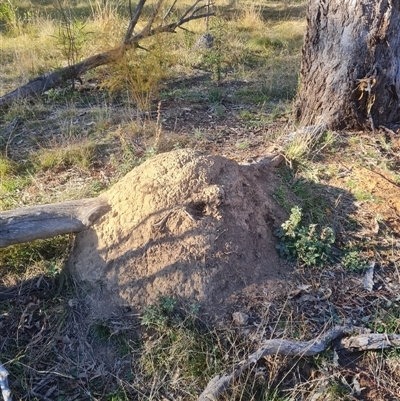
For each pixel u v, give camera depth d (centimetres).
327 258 352
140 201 342
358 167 442
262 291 323
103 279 328
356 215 394
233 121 566
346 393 282
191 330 304
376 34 471
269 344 288
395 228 385
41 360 304
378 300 329
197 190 343
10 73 766
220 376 284
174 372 293
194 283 318
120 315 316
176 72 749
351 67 482
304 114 527
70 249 360
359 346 298
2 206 424
